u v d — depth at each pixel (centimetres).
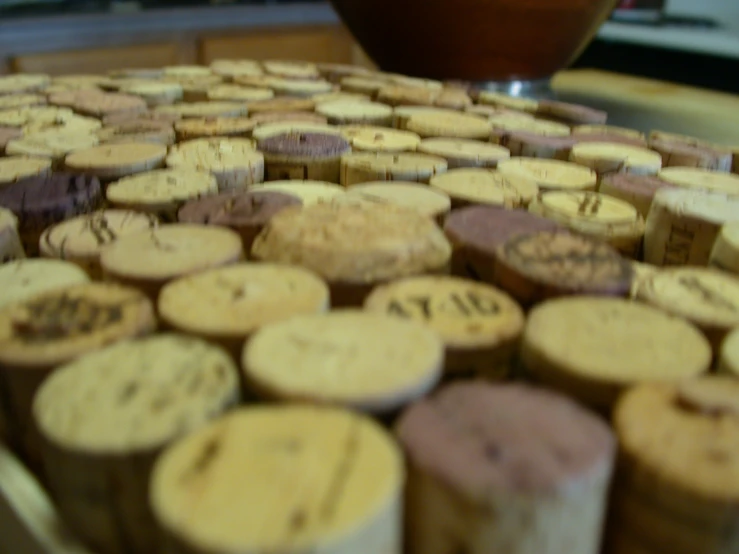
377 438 8
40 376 9
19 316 10
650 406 8
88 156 16
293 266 11
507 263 11
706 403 8
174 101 25
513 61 26
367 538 7
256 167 16
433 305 10
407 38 26
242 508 7
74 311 10
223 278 11
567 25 25
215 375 9
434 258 12
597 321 10
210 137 19
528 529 7
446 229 13
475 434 8
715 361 10
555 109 23
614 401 9
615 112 25
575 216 14
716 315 10
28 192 14
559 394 9
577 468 7
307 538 7
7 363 9
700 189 14
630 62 34
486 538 7
